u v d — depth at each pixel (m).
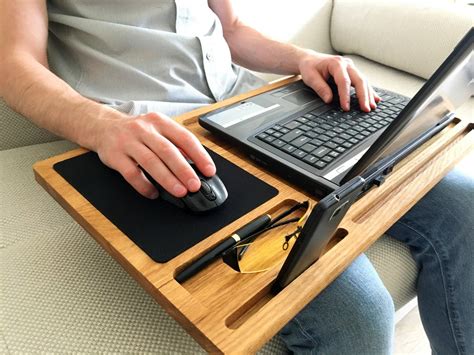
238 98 0.67
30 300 0.48
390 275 0.63
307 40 1.36
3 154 0.76
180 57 0.72
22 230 0.59
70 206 0.44
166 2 0.70
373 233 0.42
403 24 1.21
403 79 1.23
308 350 0.46
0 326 0.45
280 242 0.42
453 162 0.54
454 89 0.45
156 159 0.43
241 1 1.13
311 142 0.52
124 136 0.46
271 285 0.37
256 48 0.87
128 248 0.39
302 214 0.46
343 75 0.64
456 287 0.62
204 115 0.58
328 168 0.48
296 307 0.35
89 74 0.69
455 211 0.63
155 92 0.70
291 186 0.48
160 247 0.39
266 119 0.58
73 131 0.53
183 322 0.34
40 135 0.81
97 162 0.51
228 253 0.39
